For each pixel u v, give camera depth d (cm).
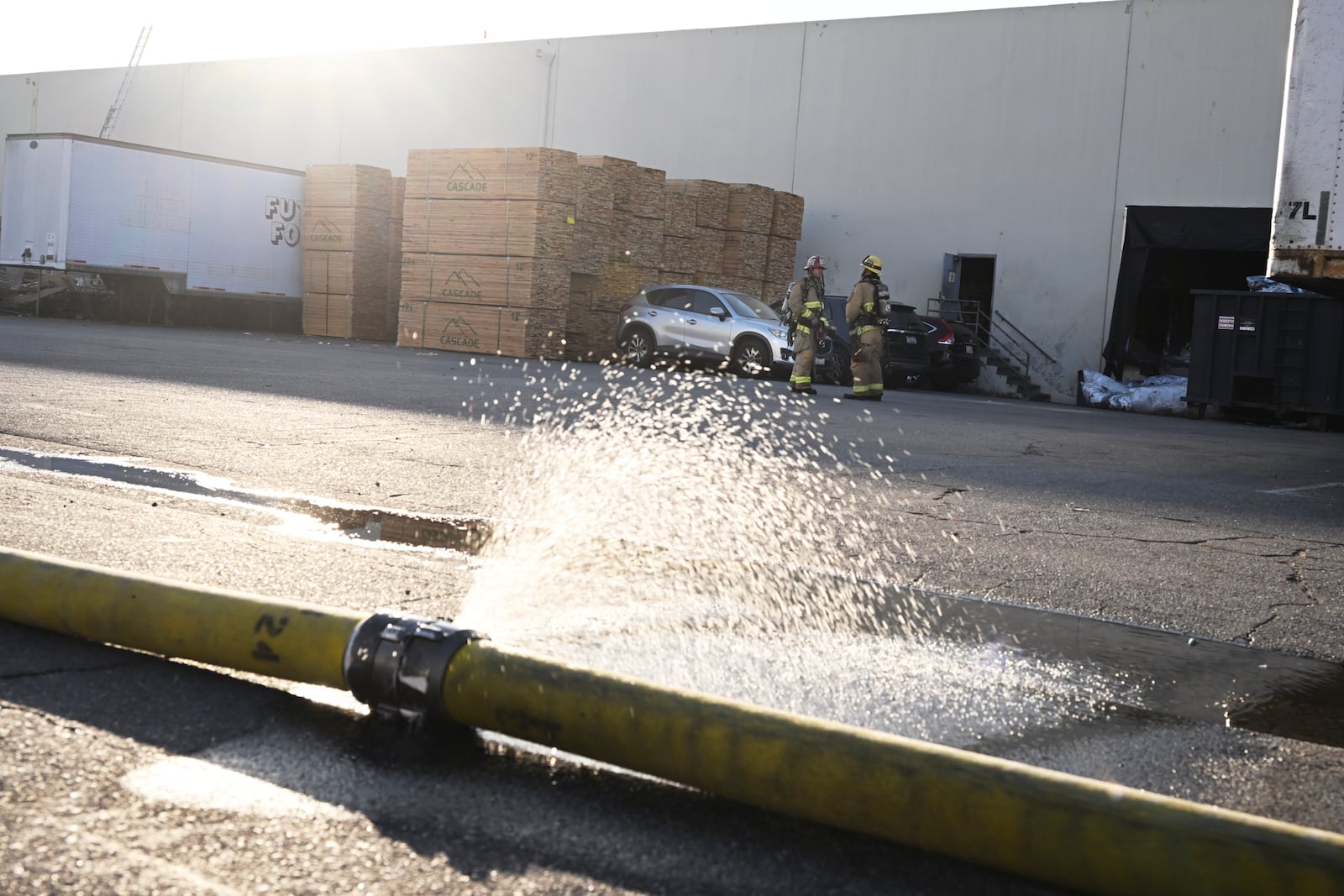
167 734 221
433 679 220
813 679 283
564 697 209
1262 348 1725
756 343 1925
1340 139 621
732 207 2367
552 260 2127
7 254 2353
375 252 2603
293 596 324
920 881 182
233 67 3303
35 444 590
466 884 171
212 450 616
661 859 184
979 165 2383
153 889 162
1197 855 168
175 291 2442
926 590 401
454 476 586
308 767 211
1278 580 464
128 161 2342
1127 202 2258
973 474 761
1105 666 320
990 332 2372
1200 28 2189
